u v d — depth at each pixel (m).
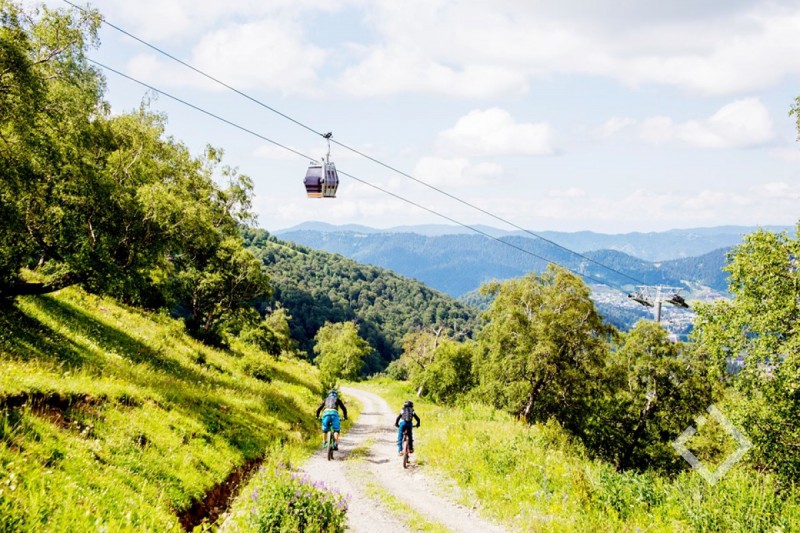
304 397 32.69
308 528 7.09
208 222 26.42
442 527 9.13
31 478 6.01
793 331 18.08
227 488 10.38
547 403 38.44
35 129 14.99
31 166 14.81
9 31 13.48
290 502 7.52
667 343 39.12
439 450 15.29
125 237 20.16
